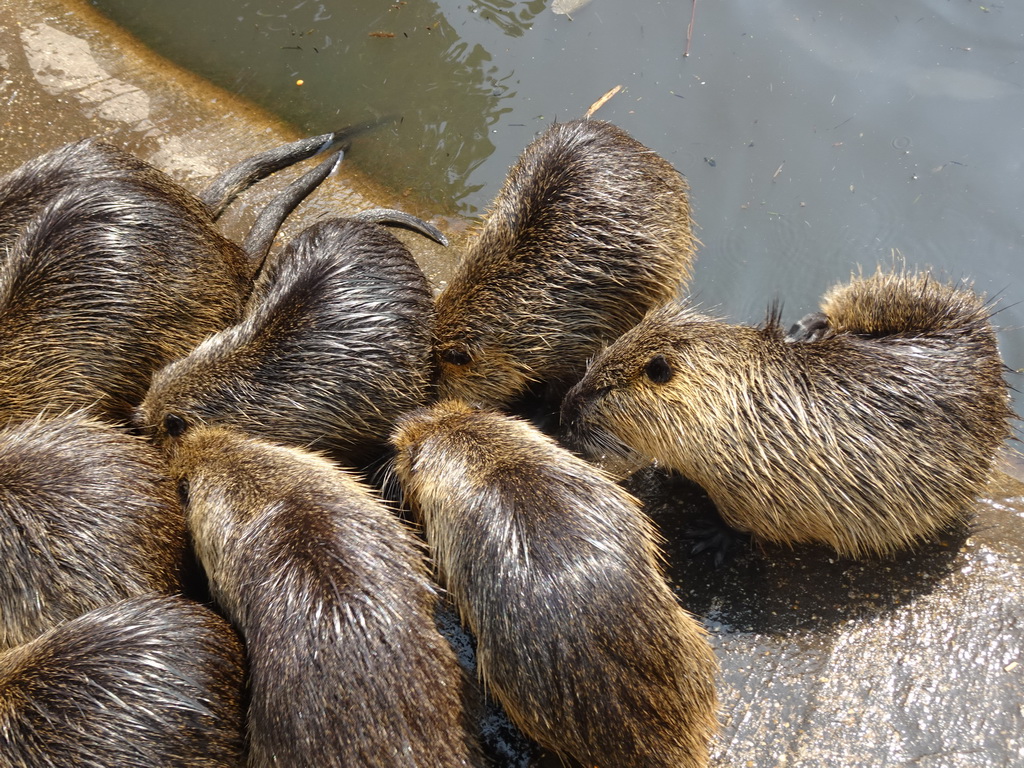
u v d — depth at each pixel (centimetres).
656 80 321
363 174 314
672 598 249
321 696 241
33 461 257
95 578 253
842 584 259
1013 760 246
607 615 244
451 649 248
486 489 251
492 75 325
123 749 241
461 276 283
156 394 273
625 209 281
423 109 321
